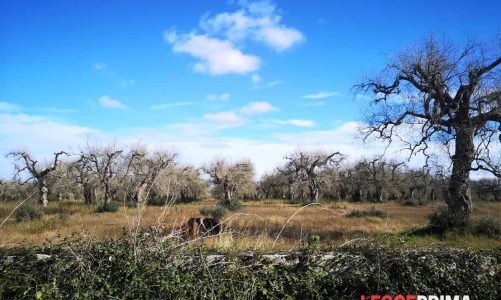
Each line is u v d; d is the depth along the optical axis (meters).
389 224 27.69
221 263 5.15
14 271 4.68
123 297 4.59
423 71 26.03
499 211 39.16
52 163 55.72
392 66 27.36
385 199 78.88
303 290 5.30
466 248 6.36
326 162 75.31
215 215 30.23
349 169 82.62
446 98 26.16
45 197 46.91
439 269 5.73
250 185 77.19
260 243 6.38
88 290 4.55
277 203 67.62
